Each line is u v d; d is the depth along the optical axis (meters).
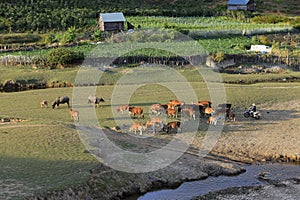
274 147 41.81
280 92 61.69
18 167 32.28
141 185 33.19
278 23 119.62
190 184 34.47
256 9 142.88
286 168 38.06
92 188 30.78
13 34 101.31
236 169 37.06
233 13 131.75
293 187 34.41
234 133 44.91
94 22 112.44
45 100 54.66
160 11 127.69
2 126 42.97
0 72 68.56
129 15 123.12
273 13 139.38
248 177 36.09
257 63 81.25
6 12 114.62
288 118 49.97
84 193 30.02
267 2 153.25
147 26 103.88
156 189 33.47
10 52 83.19
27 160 33.75
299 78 72.88
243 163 38.69
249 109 50.03
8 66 73.44
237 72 75.62
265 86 65.75
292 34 108.81
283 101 57.00
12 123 44.28
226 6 141.88
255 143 42.56
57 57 74.00
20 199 27.48
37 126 42.69
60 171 32.03
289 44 99.25
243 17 128.38
